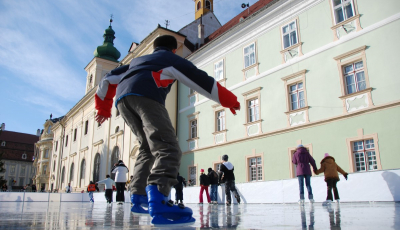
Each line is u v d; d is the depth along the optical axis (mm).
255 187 10469
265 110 16719
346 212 3352
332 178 7781
